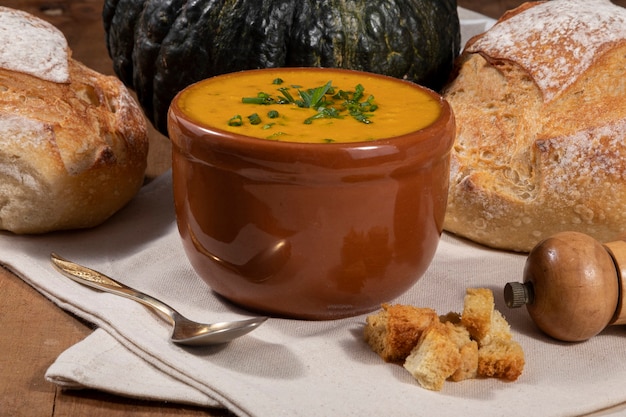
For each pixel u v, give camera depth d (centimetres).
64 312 74
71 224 81
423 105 73
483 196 80
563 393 67
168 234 82
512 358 68
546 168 78
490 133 81
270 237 70
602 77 80
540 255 71
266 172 68
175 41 86
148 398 67
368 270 71
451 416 65
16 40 81
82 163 79
